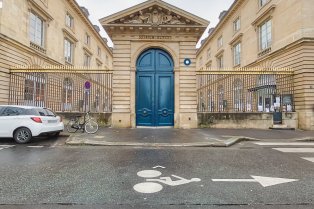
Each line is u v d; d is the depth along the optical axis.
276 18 20.53
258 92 17.84
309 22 16.97
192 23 15.80
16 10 17.94
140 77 16.06
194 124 15.64
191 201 4.16
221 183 5.09
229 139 10.65
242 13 28.05
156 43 15.95
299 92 16.92
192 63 15.91
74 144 9.66
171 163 6.73
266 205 4.00
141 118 15.86
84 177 5.45
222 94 17.28
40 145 9.66
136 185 4.94
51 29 23.53
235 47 30.66
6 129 10.07
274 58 20.48
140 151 8.47
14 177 5.43
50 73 16.42
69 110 17.11
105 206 3.94
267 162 6.91
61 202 4.09
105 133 12.50
